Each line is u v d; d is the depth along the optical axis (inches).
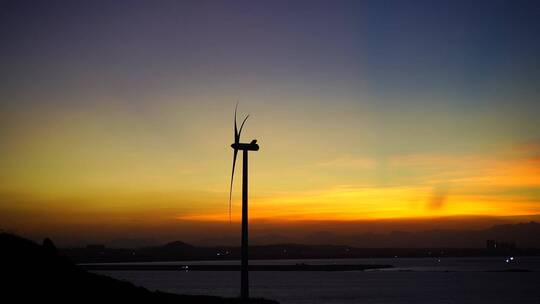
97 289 2110.0
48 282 2004.2
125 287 2285.9
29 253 2142.0
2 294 1792.6
